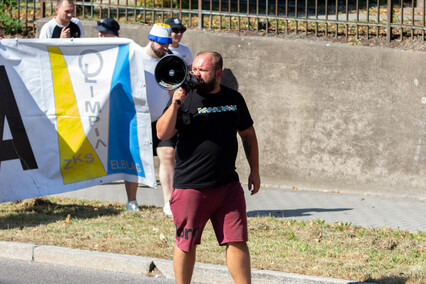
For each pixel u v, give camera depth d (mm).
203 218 18719
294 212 33344
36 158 30375
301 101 40281
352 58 39125
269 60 40625
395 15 45188
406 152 38688
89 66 30812
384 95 38812
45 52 30250
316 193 39438
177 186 18719
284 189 40562
